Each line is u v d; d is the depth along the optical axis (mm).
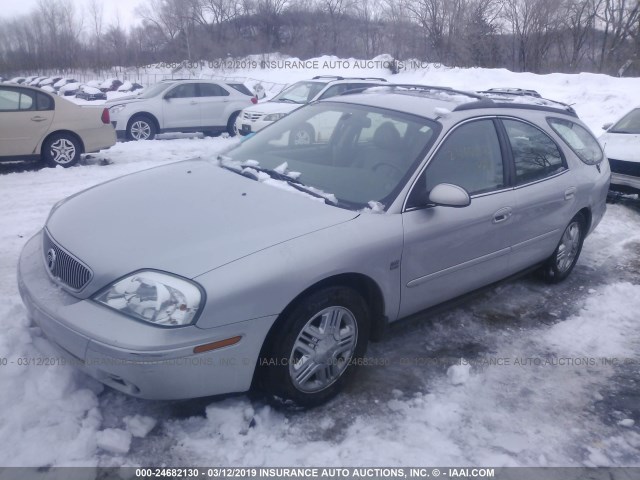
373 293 3564
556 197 4793
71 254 3139
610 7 32062
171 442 3041
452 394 3604
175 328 2770
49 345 3557
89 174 9547
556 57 33406
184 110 14734
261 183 3824
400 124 4129
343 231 3322
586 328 4582
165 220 3311
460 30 32062
